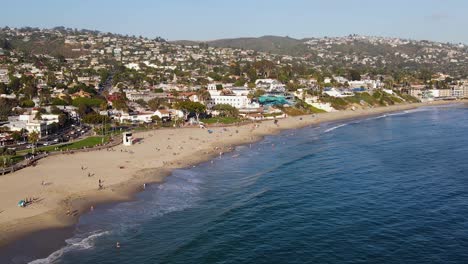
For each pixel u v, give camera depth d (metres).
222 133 194.00
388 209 85.44
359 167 120.50
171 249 70.31
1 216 84.25
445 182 102.75
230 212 86.12
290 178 111.12
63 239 75.12
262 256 67.00
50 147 156.38
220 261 65.81
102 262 66.94
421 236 72.50
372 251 67.69
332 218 81.44
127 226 81.00
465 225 76.31
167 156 141.88
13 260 67.50
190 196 99.12
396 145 154.38
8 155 135.75
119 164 129.00
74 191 100.94
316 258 65.94
